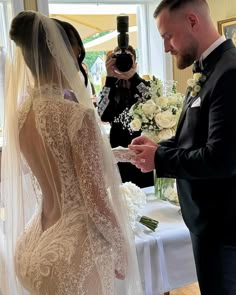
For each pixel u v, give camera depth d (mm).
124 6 3516
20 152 1213
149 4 3514
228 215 1335
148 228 1598
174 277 1586
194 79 1345
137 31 3590
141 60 3631
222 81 1216
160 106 1818
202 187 1371
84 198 1088
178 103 1848
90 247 1106
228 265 1371
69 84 1160
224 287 1397
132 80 2340
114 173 1174
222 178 1312
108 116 2379
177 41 1371
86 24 3447
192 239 1484
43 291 1109
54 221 1168
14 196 1271
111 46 3547
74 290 1080
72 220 1113
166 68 3436
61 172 1101
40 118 1110
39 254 1129
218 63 1271
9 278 1282
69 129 1077
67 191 1109
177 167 1306
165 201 1988
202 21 1332
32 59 1152
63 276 1079
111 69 2328
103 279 1130
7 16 2973
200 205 1385
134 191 1602
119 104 2355
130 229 1242
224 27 3158
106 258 1141
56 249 1103
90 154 1079
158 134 1814
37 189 1234
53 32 1137
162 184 1986
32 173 1220
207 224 1379
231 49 1306
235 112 1196
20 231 1269
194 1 1326
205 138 1321
